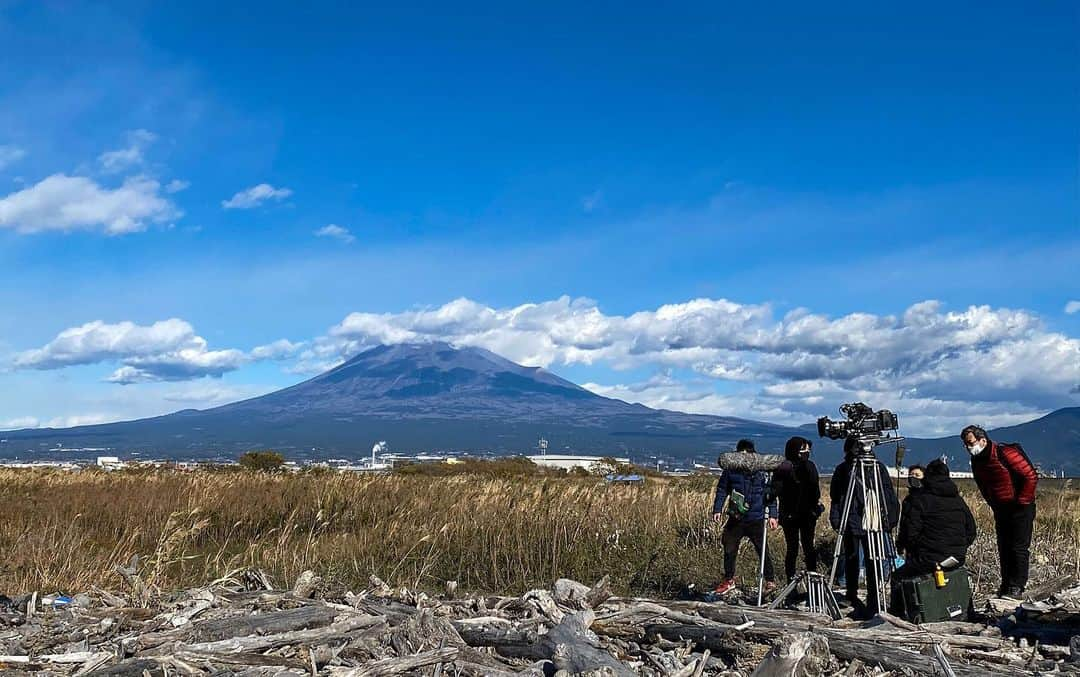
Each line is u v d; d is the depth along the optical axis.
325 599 8.03
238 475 22.97
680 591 10.73
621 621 6.72
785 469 9.34
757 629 6.17
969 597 7.36
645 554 12.28
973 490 20.41
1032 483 8.57
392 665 5.45
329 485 19.22
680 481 25.38
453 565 12.16
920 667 5.58
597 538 12.98
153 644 6.05
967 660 6.04
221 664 5.60
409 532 13.19
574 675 5.38
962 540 7.34
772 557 12.09
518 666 5.86
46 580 9.77
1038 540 13.30
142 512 15.85
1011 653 6.15
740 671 5.73
